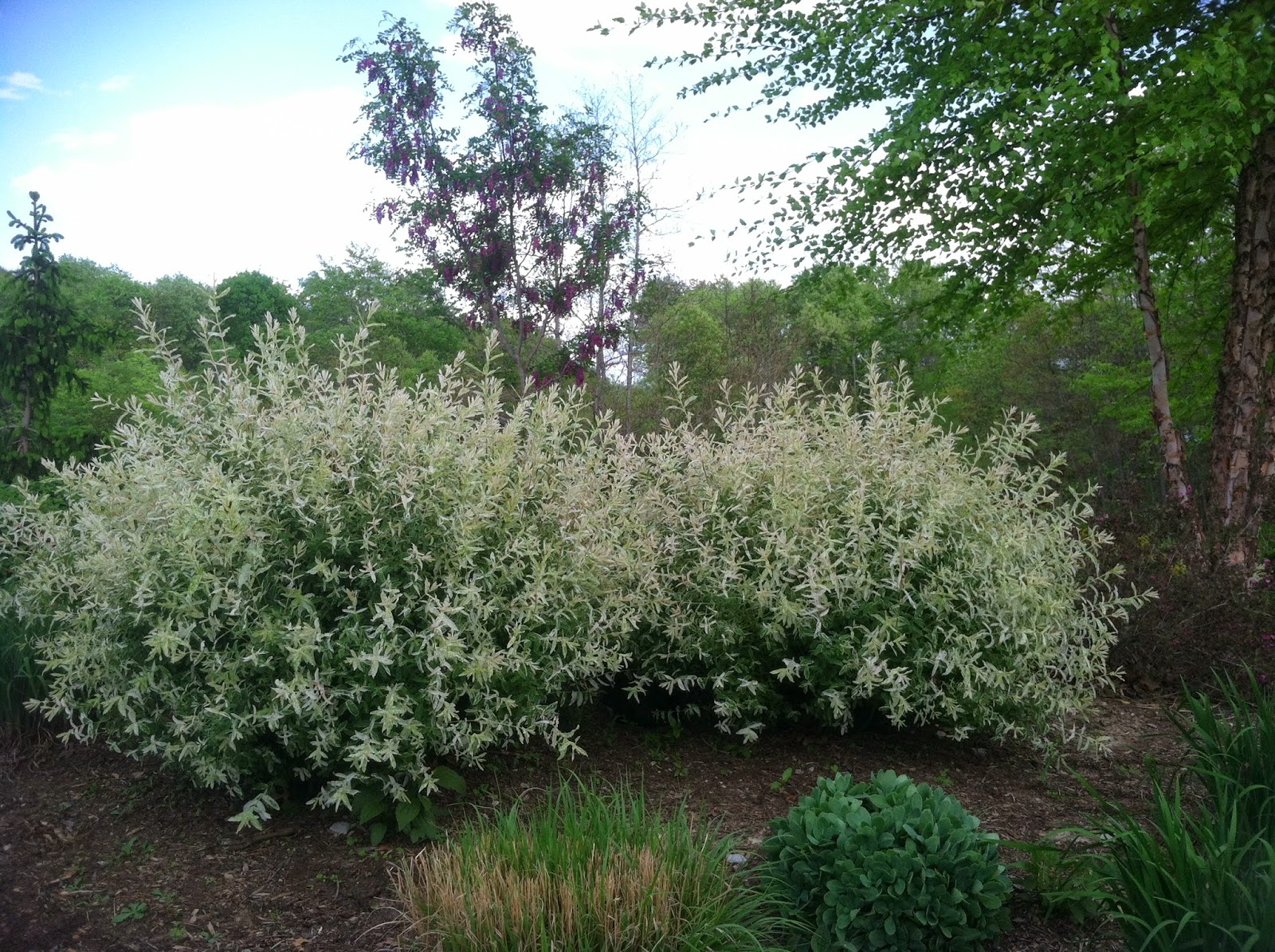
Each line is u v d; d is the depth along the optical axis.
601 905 2.48
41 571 4.23
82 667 3.81
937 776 4.43
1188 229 9.99
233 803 3.89
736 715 4.61
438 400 4.04
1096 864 2.89
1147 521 7.20
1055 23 7.57
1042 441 15.59
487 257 9.98
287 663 3.44
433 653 3.41
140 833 3.62
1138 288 8.84
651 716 5.01
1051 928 2.89
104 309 31.91
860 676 4.14
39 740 4.39
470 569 3.76
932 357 19.58
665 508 4.74
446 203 10.02
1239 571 6.49
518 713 3.89
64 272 7.49
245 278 34.03
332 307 35.72
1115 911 2.70
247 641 3.53
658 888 2.54
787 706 4.71
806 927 2.75
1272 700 3.87
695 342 18.94
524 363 10.86
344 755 3.59
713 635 4.48
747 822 3.77
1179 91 7.17
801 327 18.84
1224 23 7.38
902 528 4.56
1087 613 4.94
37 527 4.38
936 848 2.74
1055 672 4.89
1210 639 5.93
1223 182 9.22
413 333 31.50
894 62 9.27
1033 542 4.71
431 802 3.82
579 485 4.31
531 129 10.01
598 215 10.38
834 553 4.45
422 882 3.07
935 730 5.04
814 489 4.64
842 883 2.71
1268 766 3.21
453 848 2.92
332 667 3.44
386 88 9.88
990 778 4.46
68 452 7.32
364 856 3.45
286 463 3.58
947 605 4.33
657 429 14.94
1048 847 2.97
